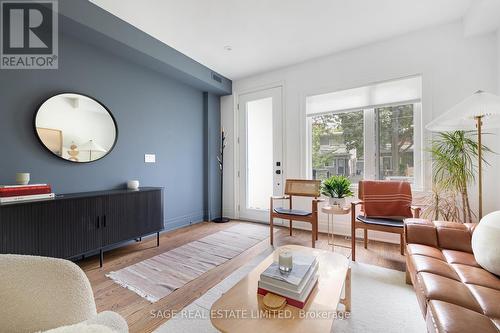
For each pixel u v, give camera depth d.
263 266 1.41
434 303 1.00
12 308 0.70
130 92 3.01
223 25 2.63
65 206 2.02
